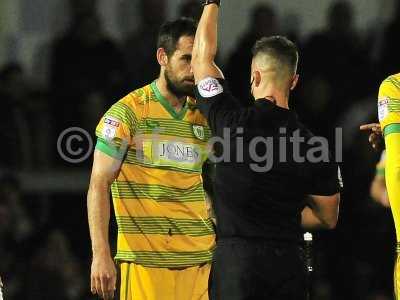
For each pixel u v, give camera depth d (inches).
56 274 1269.7
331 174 745.6
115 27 1552.7
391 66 1533.0
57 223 1381.6
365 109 1476.4
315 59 1496.1
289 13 1581.0
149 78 1470.2
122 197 826.8
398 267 761.0
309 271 767.1
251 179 733.3
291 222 743.7
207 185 854.5
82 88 1441.9
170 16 1536.7
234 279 733.3
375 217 1390.3
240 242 735.7
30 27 1541.6
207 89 750.5
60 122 1414.9
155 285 832.9
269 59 746.8
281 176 735.1
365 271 1370.6
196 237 838.5
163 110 828.0
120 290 840.3
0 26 1535.4
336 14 1534.2
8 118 1392.7
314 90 1472.7
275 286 732.7
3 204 1299.2
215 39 761.0
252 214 736.3
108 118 815.1
